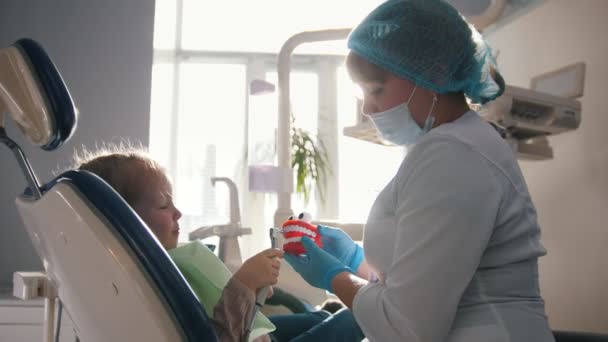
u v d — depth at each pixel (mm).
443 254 842
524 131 2180
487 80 1096
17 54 873
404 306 849
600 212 2256
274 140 3760
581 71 2188
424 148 948
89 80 3059
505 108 1950
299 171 3521
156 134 3732
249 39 3883
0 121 891
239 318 999
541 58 2664
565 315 2438
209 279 1154
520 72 2834
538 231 1015
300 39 2320
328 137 3883
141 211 1136
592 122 2320
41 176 2938
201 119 3814
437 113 1062
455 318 925
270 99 3783
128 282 676
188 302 714
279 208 2309
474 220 857
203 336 713
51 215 755
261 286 1046
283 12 3787
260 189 2291
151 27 3143
